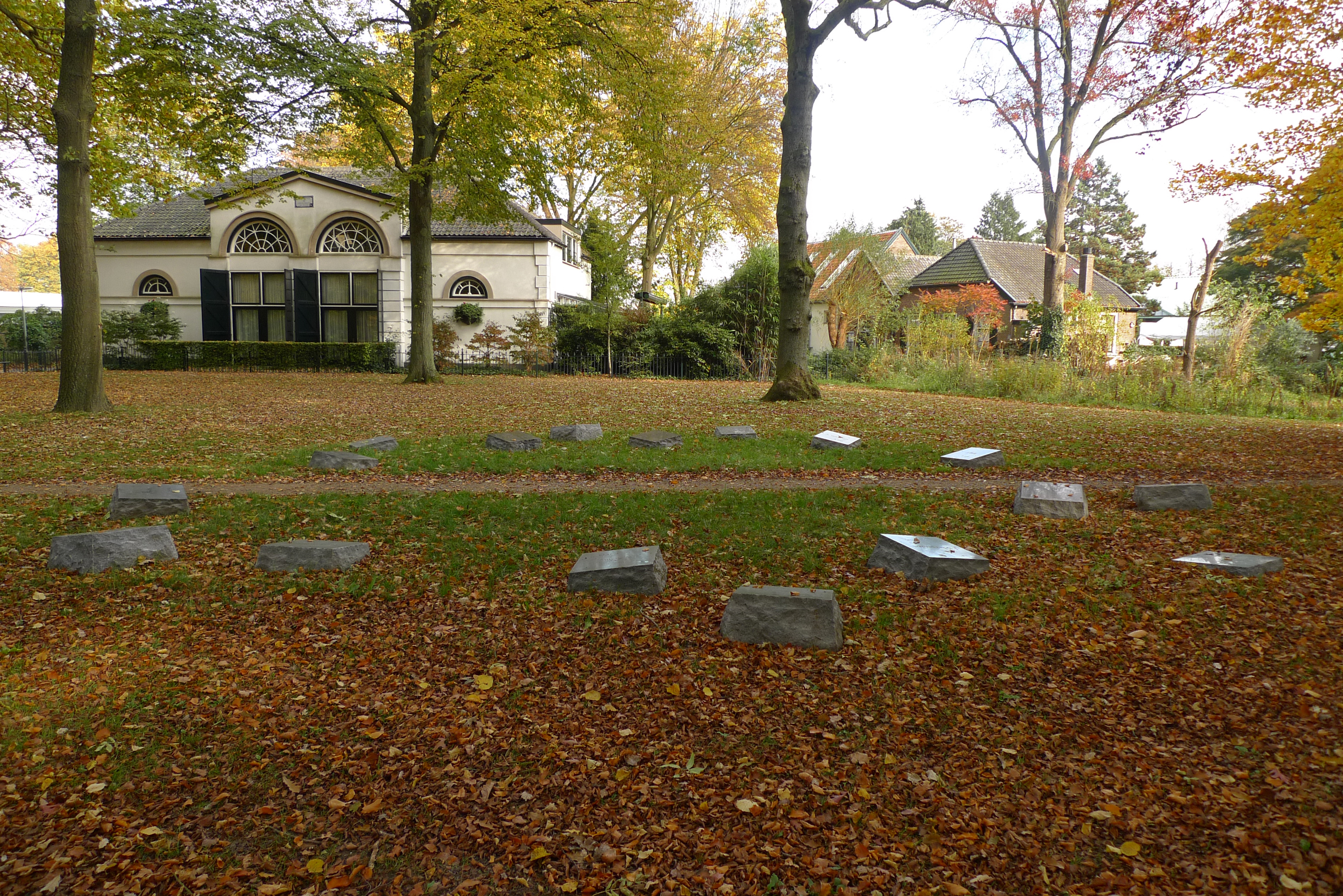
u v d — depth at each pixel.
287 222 30.02
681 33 32.44
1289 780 3.83
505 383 24.19
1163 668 5.05
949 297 33.03
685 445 12.28
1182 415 17.52
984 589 6.30
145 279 31.20
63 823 3.69
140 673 5.13
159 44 15.55
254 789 4.00
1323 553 6.84
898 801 3.86
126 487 8.35
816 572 6.81
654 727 4.55
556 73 21.38
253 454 11.56
